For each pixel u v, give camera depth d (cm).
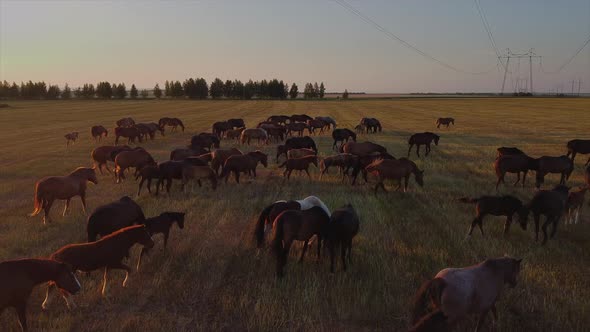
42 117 5812
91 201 1524
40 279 730
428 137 2577
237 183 1845
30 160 2423
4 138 3494
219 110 7594
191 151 2144
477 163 2355
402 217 1354
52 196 1264
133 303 824
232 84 16488
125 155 1834
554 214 1136
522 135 3706
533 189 1744
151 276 932
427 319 615
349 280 910
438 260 1006
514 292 858
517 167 1742
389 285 880
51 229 1201
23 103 11000
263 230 1079
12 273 699
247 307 809
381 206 1485
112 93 16288
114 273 942
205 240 1143
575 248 1099
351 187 1795
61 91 16250
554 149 2833
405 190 1702
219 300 836
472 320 770
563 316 765
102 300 832
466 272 723
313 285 880
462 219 1331
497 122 5100
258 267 987
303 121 4603
